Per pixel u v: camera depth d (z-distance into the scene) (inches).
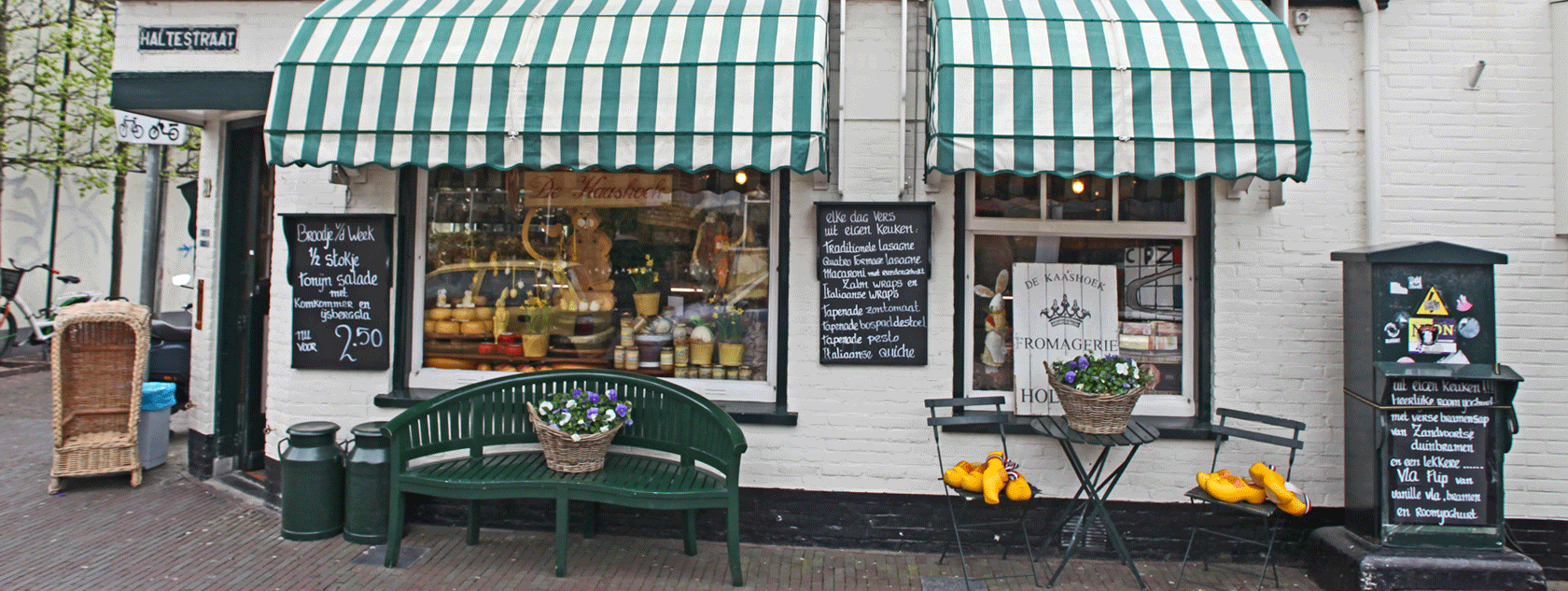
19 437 270.4
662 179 203.5
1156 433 168.4
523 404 187.5
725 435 170.1
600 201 205.3
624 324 204.1
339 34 170.2
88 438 217.8
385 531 185.8
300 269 199.6
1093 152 153.6
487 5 178.7
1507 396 160.2
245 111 213.8
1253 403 182.7
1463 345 161.6
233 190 229.1
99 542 182.1
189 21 201.5
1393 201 180.9
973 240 191.5
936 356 185.3
